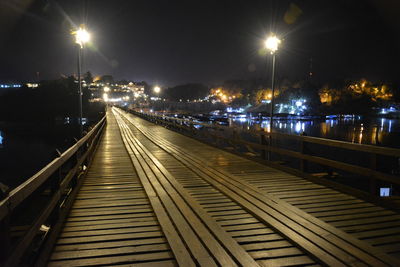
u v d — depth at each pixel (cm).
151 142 1450
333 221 427
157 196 545
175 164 868
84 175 698
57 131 6800
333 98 15800
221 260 313
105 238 372
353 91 16138
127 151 1155
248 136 6019
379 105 15250
